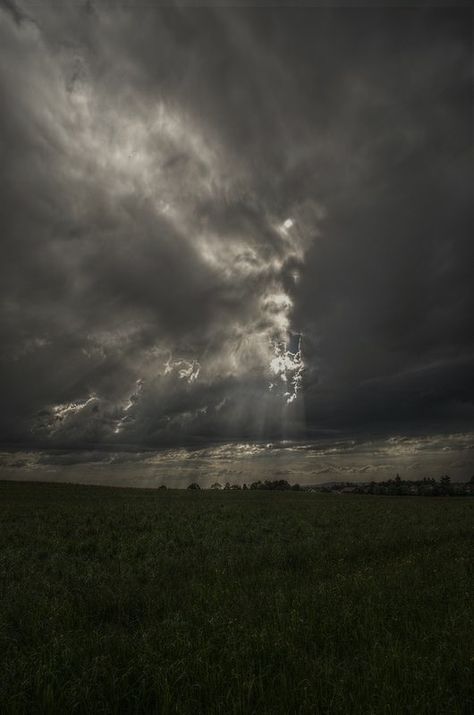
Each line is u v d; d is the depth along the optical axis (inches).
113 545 668.7
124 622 330.6
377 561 544.7
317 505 1625.2
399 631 288.0
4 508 1283.2
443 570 470.9
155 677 217.5
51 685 202.7
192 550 625.0
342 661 243.8
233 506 1486.2
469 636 269.7
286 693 203.2
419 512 1300.4
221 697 201.5
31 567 495.8
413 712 187.3
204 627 286.7
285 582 423.2
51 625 300.4
